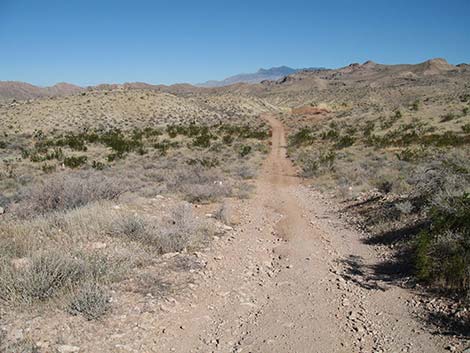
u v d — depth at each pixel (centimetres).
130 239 837
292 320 572
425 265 679
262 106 10412
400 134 3719
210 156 3180
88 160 3128
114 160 3050
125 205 1173
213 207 1318
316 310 605
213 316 576
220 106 9469
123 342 474
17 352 411
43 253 623
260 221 1180
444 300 600
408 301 620
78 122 6931
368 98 11756
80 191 1165
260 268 786
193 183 1716
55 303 525
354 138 3841
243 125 6209
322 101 14362
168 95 9431
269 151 3672
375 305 618
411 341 507
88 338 468
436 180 1116
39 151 3672
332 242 977
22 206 1143
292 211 1332
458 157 1917
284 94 19375
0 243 691
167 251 808
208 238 939
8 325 466
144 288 618
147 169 2466
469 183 1046
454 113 4566
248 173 2167
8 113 7331
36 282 542
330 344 508
